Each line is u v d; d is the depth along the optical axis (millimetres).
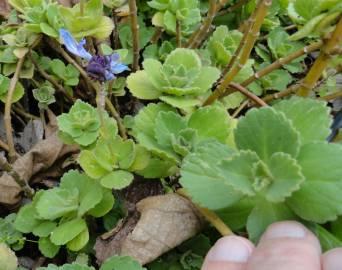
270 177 123
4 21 220
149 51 210
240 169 123
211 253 126
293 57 172
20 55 185
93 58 139
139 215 164
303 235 119
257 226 129
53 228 160
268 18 225
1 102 207
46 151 184
